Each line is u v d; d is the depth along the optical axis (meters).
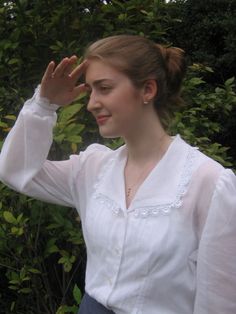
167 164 1.54
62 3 3.36
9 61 3.19
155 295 1.48
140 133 1.59
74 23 3.33
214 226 1.44
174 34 5.87
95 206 1.61
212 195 1.46
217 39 6.04
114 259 1.52
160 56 1.60
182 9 5.76
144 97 1.57
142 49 1.57
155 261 1.47
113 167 1.64
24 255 2.71
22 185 1.75
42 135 1.74
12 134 1.75
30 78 3.32
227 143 5.68
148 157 1.60
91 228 1.59
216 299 1.45
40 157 1.75
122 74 1.54
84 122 2.89
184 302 1.50
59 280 2.89
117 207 1.55
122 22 3.33
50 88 1.74
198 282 1.46
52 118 1.77
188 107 3.57
